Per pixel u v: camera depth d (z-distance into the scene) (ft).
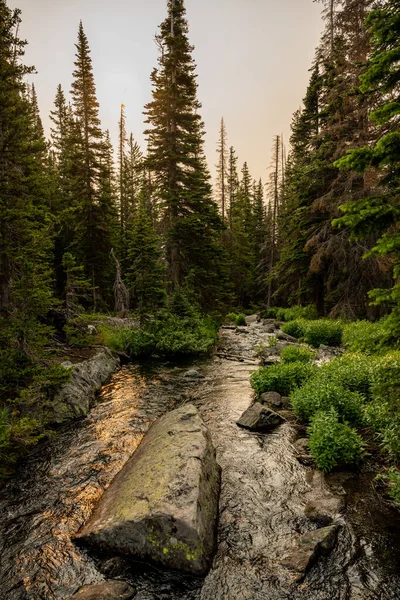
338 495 18.61
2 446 20.88
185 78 80.59
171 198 74.95
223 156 162.81
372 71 18.10
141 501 15.74
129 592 12.85
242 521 16.93
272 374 35.68
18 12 34.86
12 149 34.35
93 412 31.99
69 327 44.37
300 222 80.48
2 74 33.81
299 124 95.50
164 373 45.93
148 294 60.85
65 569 14.12
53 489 20.02
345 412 25.38
